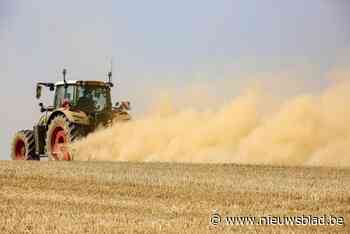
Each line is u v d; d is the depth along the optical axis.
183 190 32.41
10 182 35.22
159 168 41.25
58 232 24.12
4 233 24.08
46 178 36.38
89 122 55.41
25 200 30.14
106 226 24.92
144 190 32.59
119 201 30.00
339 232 24.73
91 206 28.80
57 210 27.83
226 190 32.22
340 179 35.78
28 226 25.06
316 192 31.27
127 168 41.06
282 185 33.47
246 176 37.09
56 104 58.03
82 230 24.38
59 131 55.75
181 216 26.94
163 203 29.56
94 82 56.84
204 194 31.39
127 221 25.83
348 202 29.39
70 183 34.72
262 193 31.38
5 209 27.97
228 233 24.12
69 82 57.00
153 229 24.58
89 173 38.38
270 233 24.30
